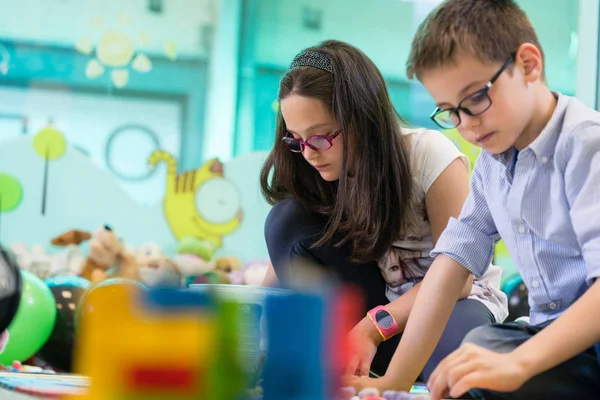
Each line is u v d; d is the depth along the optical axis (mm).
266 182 1679
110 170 2998
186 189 2918
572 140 1078
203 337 695
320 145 1411
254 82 3088
